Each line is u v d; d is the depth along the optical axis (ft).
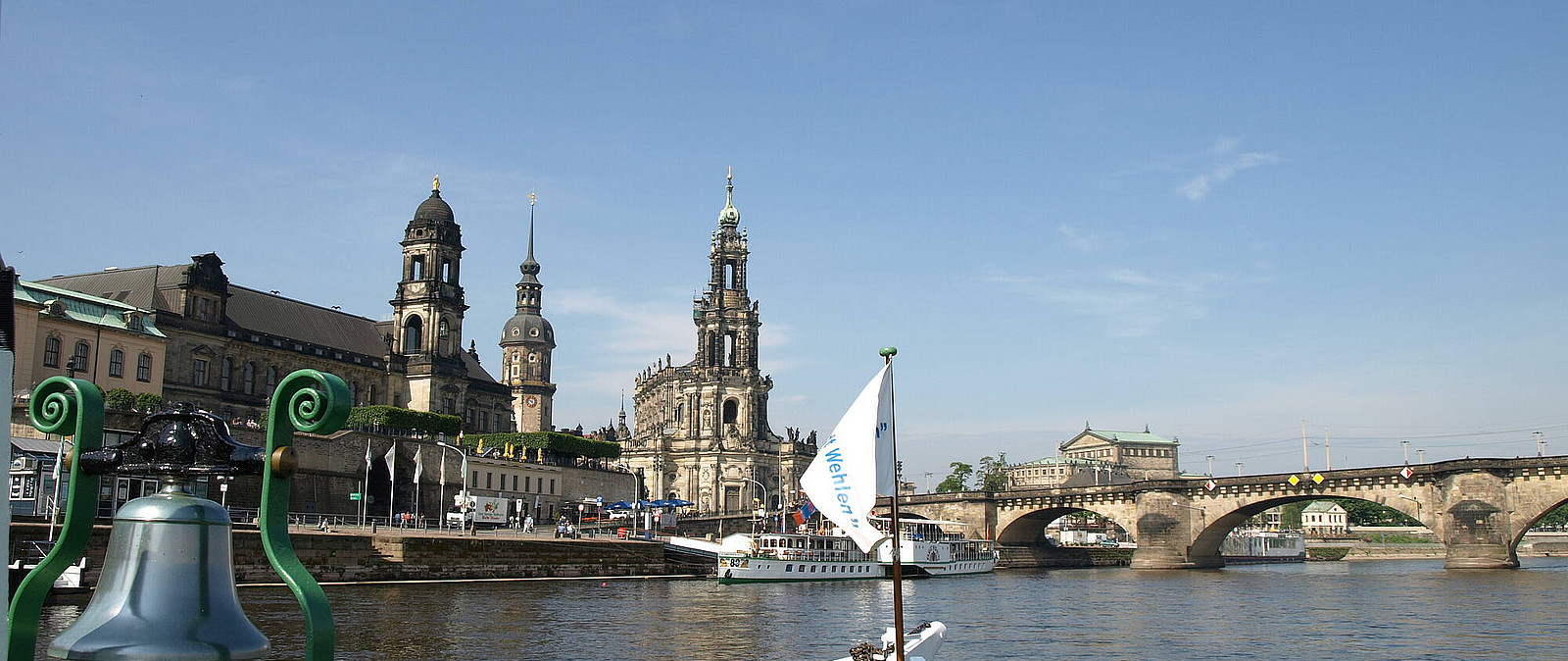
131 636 26.22
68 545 27.32
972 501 625.41
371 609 247.91
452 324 583.58
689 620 255.70
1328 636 238.89
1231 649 217.56
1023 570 579.48
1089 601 334.03
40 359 384.68
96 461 27.86
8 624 25.05
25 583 26.45
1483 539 463.83
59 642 26.55
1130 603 326.24
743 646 212.84
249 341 491.72
